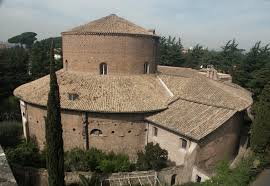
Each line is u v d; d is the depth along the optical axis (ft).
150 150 87.97
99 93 99.96
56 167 67.77
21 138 119.85
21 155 89.25
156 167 86.17
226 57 343.87
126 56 109.09
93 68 108.99
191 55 365.61
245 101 103.60
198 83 117.70
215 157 93.86
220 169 83.87
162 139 95.86
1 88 186.60
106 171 85.25
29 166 86.33
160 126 95.14
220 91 108.47
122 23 117.08
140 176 81.35
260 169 101.50
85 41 107.45
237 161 104.27
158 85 115.75
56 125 66.64
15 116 161.07
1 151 27.22
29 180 79.30
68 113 95.55
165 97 109.19
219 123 86.74
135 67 112.57
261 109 106.32
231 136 100.68
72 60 112.47
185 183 84.17
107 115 94.84
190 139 85.05
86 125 95.20
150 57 118.32
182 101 104.94
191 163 84.02
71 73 112.16
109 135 97.14
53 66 65.62
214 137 89.10
